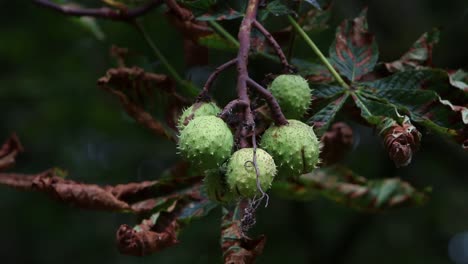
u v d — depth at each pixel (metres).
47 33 2.77
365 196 1.93
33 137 3.01
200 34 1.83
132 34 2.17
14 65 2.88
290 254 2.89
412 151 1.66
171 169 1.90
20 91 2.80
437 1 2.57
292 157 1.65
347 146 1.89
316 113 1.74
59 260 3.37
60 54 2.83
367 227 2.93
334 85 1.76
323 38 2.17
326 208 2.99
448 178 2.94
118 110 2.83
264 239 1.71
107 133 2.91
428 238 3.07
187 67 1.99
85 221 3.36
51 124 2.97
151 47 1.89
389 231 3.07
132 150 2.95
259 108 1.72
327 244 2.91
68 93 2.86
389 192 1.93
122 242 1.70
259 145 1.67
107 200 1.75
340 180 1.93
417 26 2.59
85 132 3.00
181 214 1.77
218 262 2.78
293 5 1.79
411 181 2.86
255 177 1.61
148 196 1.79
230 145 1.62
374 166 2.84
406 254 3.04
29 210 3.25
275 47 1.70
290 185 1.93
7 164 1.88
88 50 2.80
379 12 2.61
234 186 1.62
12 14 2.79
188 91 1.87
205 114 1.65
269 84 1.72
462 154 2.81
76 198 1.74
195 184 1.80
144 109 1.84
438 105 1.70
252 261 1.71
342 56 1.78
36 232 3.36
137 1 1.92
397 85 1.74
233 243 1.72
